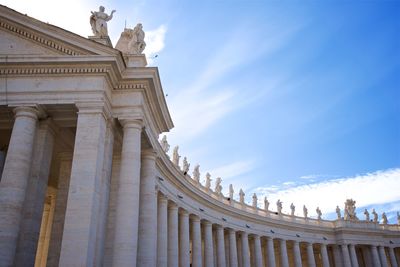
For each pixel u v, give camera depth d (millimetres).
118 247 18266
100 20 22453
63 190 23703
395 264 67312
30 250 18719
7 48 20609
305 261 66375
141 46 23953
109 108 20359
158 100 23172
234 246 46812
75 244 16328
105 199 19109
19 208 17656
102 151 18984
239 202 52594
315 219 65125
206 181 48125
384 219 72500
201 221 42406
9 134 23656
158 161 30531
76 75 19922
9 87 19625
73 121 21266
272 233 54750
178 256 36531
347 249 63094
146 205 23297
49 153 20766
